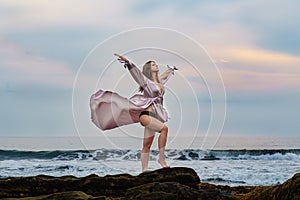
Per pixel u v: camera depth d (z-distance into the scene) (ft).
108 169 48.42
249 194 18.63
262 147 78.69
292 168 51.29
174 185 16.46
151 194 15.85
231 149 62.90
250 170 48.62
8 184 19.39
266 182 41.22
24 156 61.57
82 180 19.71
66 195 16.55
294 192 16.44
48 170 50.11
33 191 19.34
